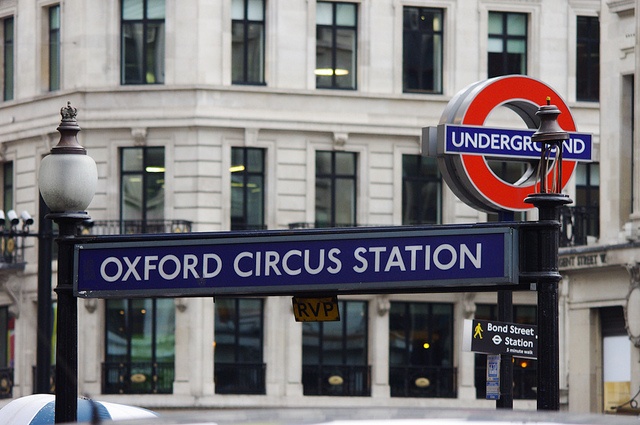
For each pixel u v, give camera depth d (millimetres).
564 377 55156
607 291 40219
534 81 20203
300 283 12578
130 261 13211
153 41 55594
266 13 55812
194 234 12992
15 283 57562
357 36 56500
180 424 6082
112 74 55625
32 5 57719
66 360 13422
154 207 55500
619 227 39625
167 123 55062
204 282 12906
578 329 41375
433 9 57031
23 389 57406
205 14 55156
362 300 56156
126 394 54844
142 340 55156
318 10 56188
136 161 55688
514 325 21031
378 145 56562
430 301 56656
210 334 54875
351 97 56125
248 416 6199
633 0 39156
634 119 38750
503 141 19703
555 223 12141
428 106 56781
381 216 56531
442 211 57062
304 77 55969
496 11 57219
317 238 12562
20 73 58094
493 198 19609
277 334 55438
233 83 55594
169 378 54969
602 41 40281
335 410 6301
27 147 57906
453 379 56719
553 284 12109
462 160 19453
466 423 5895
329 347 56000
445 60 56875
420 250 12273
